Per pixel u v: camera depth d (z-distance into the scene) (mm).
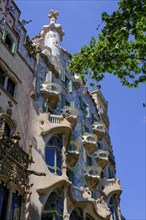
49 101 31516
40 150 26625
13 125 24109
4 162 19297
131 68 19922
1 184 18922
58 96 31734
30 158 22141
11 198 19141
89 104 43906
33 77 30719
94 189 34531
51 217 23859
